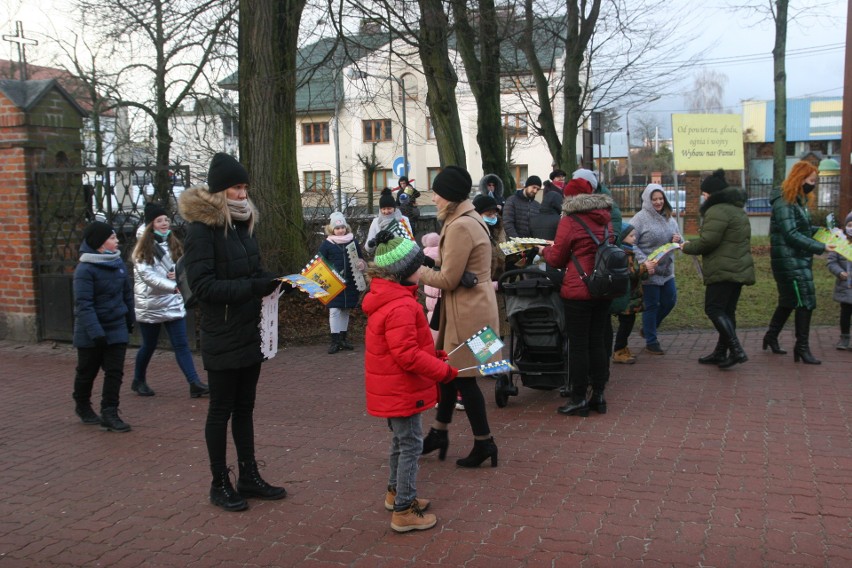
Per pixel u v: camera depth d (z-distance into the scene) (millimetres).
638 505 4535
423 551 4059
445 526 4348
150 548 4207
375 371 4270
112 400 6418
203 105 19703
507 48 17656
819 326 9859
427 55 14070
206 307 4543
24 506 4855
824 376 7367
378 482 5074
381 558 4000
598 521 4336
